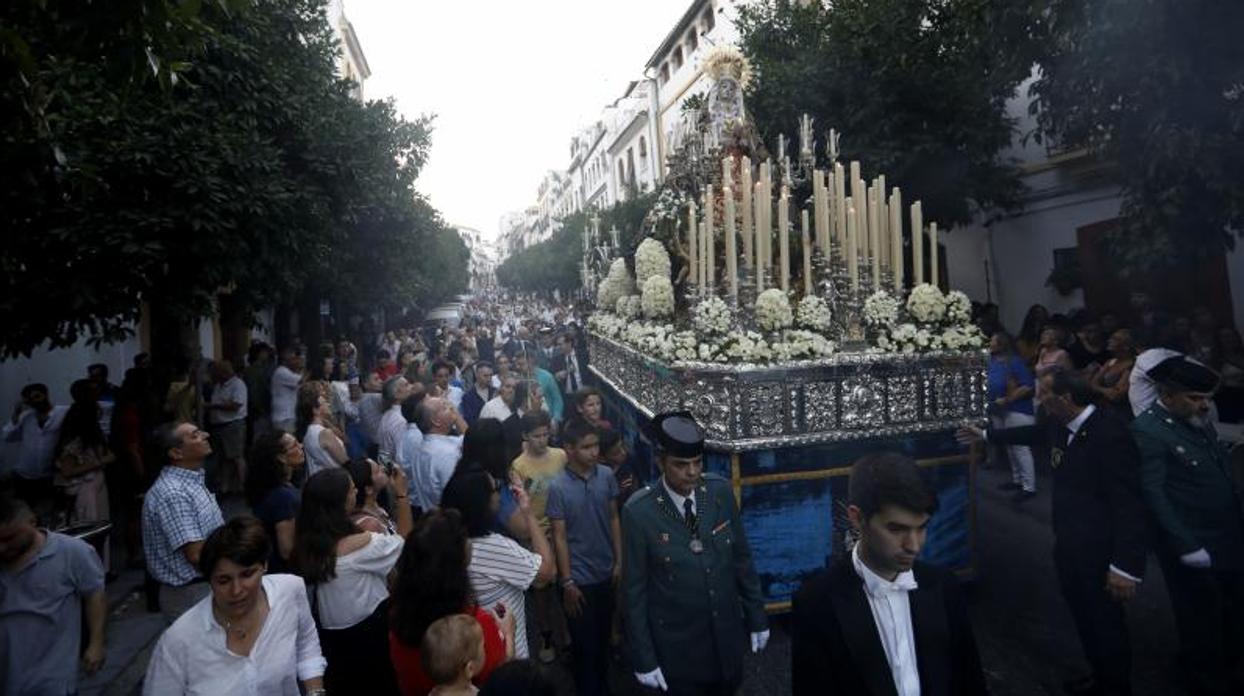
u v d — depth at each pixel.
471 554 2.97
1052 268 12.32
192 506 3.92
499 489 3.90
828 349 4.91
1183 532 3.77
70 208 5.97
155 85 6.83
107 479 7.55
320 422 5.91
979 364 5.17
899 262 5.57
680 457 3.11
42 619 3.18
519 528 3.78
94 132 6.45
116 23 3.49
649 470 6.12
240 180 7.50
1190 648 3.93
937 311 5.19
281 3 10.06
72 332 6.90
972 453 5.23
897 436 5.03
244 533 2.58
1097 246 11.29
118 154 6.43
